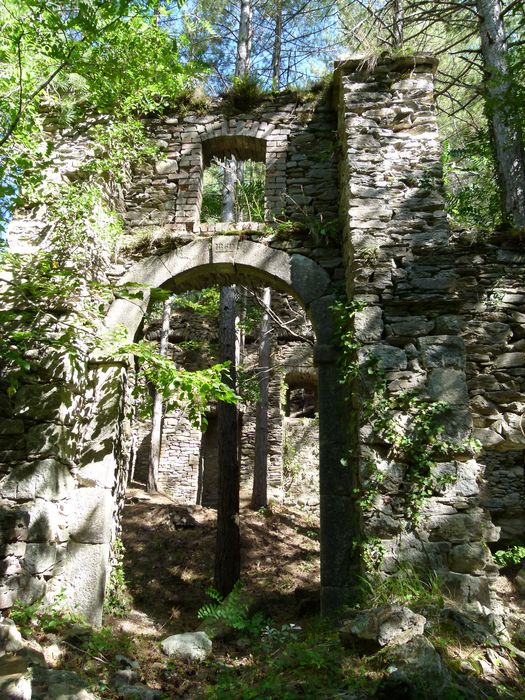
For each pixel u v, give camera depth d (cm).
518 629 409
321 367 569
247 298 1191
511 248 624
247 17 1072
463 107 890
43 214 605
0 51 480
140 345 529
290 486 1284
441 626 371
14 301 542
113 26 443
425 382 498
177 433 1424
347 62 618
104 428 558
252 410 1342
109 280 621
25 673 317
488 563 455
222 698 343
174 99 694
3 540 437
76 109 658
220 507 806
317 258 612
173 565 888
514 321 600
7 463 489
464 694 301
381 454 482
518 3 789
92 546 520
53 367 516
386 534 458
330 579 503
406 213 556
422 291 526
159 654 454
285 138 672
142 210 667
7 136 470
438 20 838
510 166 745
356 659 341
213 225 643
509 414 579
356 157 579
